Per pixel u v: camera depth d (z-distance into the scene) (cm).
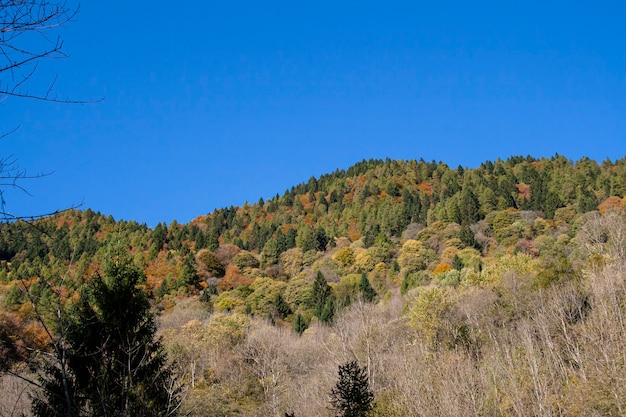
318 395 2989
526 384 2203
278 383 3744
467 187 10494
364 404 2106
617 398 1884
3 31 502
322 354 4047
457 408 2111
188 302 7000
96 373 1508
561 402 2077
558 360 2375
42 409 1412
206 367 4291
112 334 1639
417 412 2214
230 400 3603
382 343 3422
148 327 1867
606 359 2011
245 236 11288
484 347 3091
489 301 3631
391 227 10106
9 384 1805
